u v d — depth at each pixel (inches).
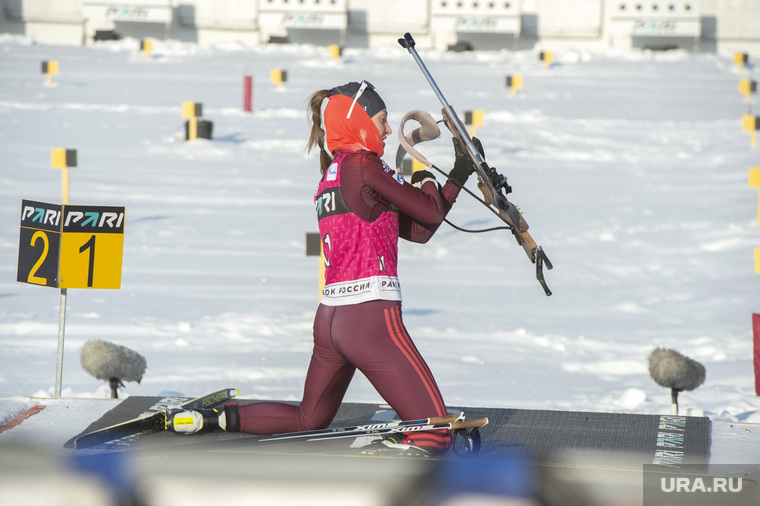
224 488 395.2
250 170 2367.1
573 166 2506.2
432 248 1529.3
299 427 505.7
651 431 542.0
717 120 3459.6
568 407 735.7
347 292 464.8
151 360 861.8
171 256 1416.1
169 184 2111.2
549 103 3855.8
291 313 1078.4
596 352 945.5
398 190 457.7
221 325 1007.0
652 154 2719.0
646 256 1489.9
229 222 1716.3
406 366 457.4
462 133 482.9
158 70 4714.6
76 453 449.1
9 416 556.7
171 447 462.0
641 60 5526.6
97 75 4431.6
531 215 1833.2
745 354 940.6
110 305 1097.4
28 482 383.6
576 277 1341.0
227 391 563.8
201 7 6530.5
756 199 2015.3
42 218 639.1
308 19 6456.7
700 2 6353.3
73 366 838.5
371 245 462.3
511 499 378.6
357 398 749.3
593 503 396.8
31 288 1182.9
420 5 6520.7
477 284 1285.7
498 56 5728.3
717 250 1534.2
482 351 936.3
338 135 473.4
